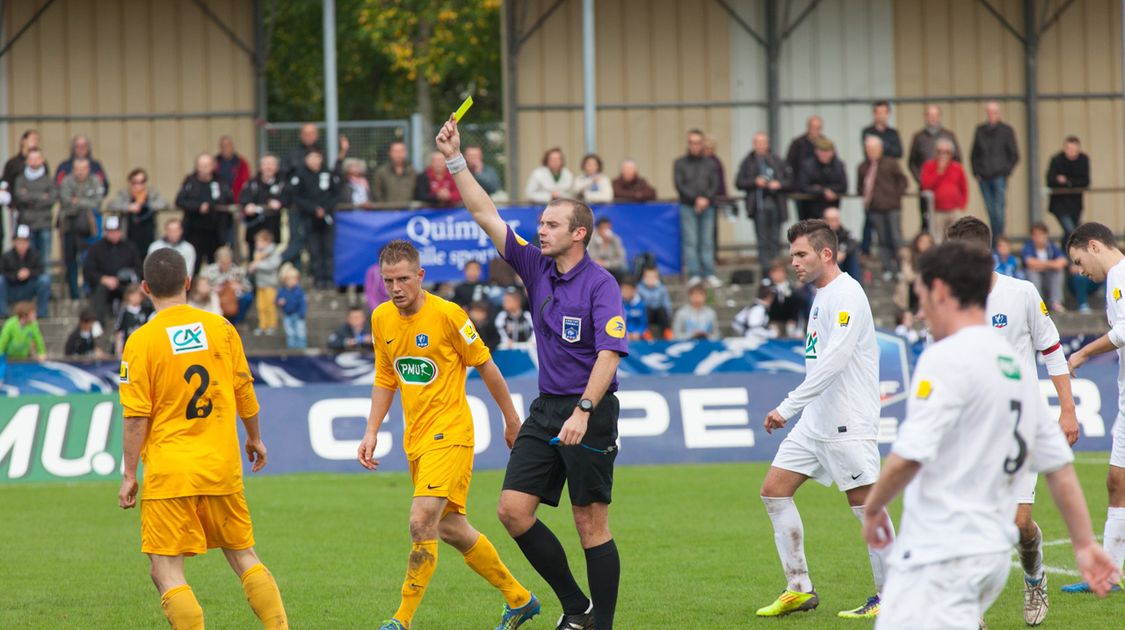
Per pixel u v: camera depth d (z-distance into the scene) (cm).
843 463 1567
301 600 1731
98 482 3120
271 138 5231
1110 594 1708
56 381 3462
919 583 958
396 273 1444
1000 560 958
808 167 4434
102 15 5194
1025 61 5409
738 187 4459
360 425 3247
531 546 1443
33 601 1742
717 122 5344
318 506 2648
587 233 1414
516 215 4375
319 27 8850
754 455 3353
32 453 3114
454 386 1483
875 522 981
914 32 5391
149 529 1323
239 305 4244
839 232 4291
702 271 4462
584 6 4656
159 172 5231
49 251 4412
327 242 4350
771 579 1848
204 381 1342
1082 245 1705
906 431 954
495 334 3731
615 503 2644
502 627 1530
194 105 5225
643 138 5331
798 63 5369
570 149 5281
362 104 9125
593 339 1398
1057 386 1579
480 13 8050
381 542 2222
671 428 3341
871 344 1575
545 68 5262
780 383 3403
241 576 1367
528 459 1425
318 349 4231
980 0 5391
